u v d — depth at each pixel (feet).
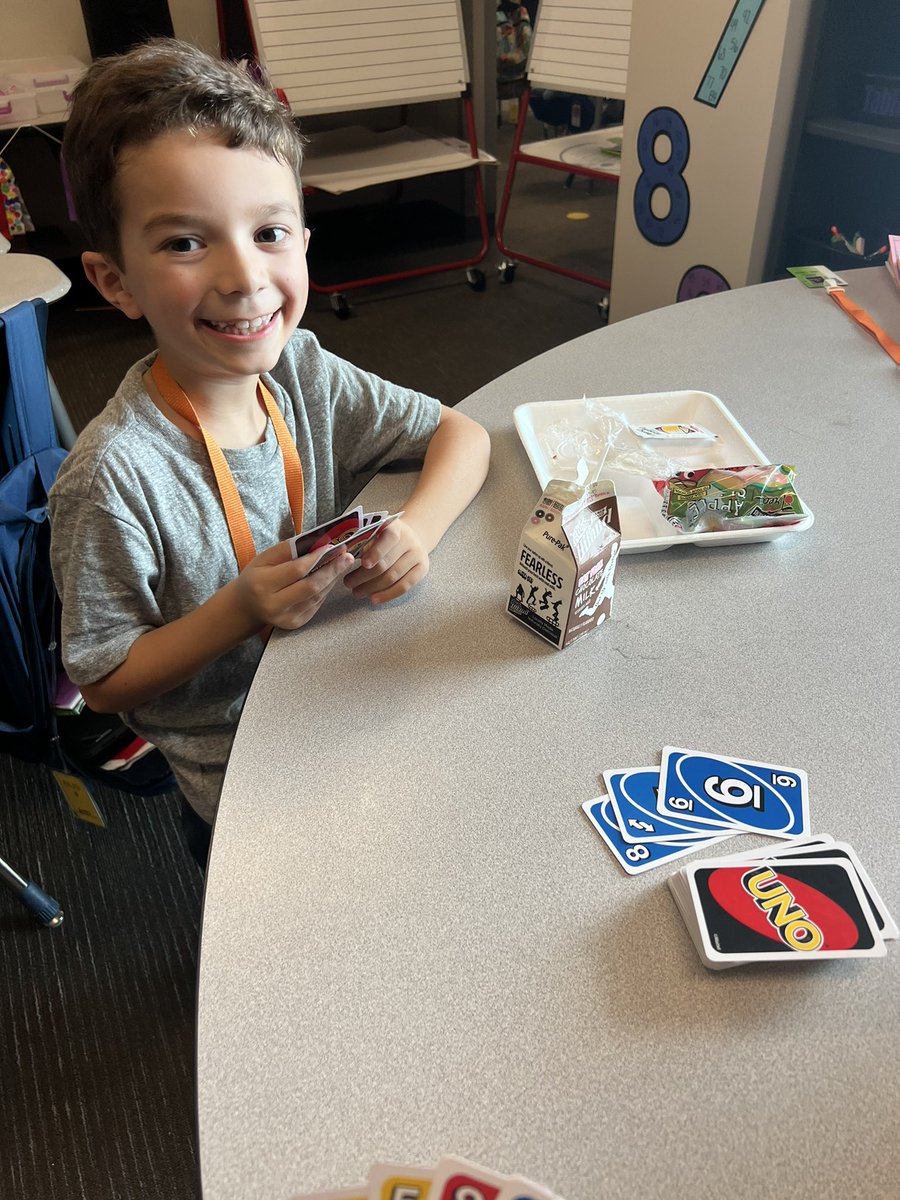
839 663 2.42
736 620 2.58
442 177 14.34
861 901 1.81
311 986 1.71
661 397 3.69
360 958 1.75
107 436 2.75
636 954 1.76
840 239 7.66
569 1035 1.63
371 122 13.73
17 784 5.55
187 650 2.61
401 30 10.73
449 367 10.16
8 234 10.36
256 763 2.16
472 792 2.08
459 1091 1.55
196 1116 1.53
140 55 2.60
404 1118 1.52
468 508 3.11
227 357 2.73
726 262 8.24
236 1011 1.67
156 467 2.82
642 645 2.50
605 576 2.46
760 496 2.89
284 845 1.97
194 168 2.46
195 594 3.02
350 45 10.55
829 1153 1.47
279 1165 1.46
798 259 8.07
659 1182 1.44
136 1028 4.28
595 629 2.56
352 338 10.90
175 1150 3.83
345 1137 1.49
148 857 5.08
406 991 1.70
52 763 3.89
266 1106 1.53
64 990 4.45
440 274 12.61
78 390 9.82
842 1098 1.54
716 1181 1.44
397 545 2.65
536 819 2.02
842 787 2.08
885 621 2.56
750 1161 1.46
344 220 14.37
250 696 2.35
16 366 3.73
